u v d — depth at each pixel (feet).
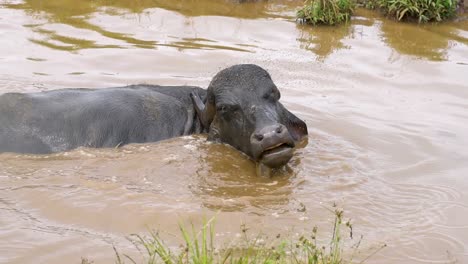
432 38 58.65
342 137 38.96
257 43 56.13
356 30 60.44
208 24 60.85
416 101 44.93
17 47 52.85
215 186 32.60
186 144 37.06
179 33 58.03
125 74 47.93
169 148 36.50
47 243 27.14
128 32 57.88
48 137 35.42
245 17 63.46
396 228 28.99
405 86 47.60
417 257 26.84
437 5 62.54
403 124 40.93
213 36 57.57
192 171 34.04
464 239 28.32
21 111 36.01
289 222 29.25
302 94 45.39
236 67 35.70
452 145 38.14
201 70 49.37
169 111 38.40
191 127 38.68
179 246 26.81
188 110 39.17
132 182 32.71
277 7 67.00
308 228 28.73
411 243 27.78
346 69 50.57
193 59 51.49
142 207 30.14
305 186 32.76
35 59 50.34
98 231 28.27
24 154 34.83
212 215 29.66
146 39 56.08
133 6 66.13
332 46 55.98
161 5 66.64
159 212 29.76
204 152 36.14
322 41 57.21
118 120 36.76
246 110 34.50
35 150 35.04
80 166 34.01
